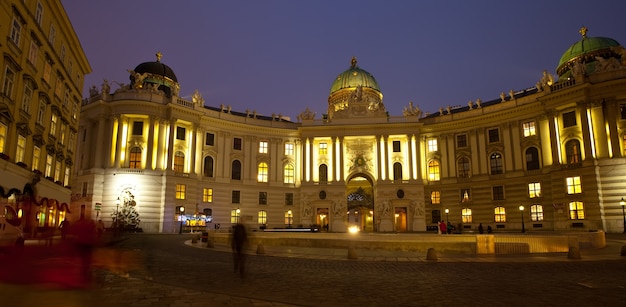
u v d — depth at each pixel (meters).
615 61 54.94
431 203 70.44
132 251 26.70
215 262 21.53
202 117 68.06
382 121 72.56
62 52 39.34
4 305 10.70
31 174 31.91
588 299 12.17
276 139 74.56
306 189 71.38
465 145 69.19
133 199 58.44
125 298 11.95
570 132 56.22
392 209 69.06
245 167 71.62
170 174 61.16
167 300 11.75
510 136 64.31
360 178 84.81
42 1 32.97
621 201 47.69
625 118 53.19
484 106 69.56
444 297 12.50
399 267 19.84
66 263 17.77
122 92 62.62
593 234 28.62
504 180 63.66
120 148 60.81
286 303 11.55
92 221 14.93
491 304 11.55
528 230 59.59
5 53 26.36
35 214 33.41
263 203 71.62
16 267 16.30
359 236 31.44
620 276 16.59
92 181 59.44
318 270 18.64
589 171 52.94
